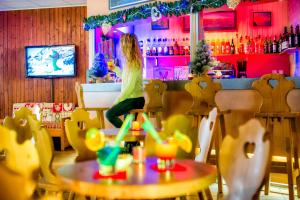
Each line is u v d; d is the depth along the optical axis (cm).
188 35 750
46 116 798
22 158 175
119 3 675
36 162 170
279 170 404
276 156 473
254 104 468
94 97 622
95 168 183
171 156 178
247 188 173
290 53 662
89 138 173
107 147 168
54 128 716
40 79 916
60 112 795
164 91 520
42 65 901
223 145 194
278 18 698
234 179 183
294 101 446
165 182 152
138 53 436
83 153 286
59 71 894
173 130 255
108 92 609
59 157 606
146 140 244
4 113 930
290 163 367
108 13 696
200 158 264
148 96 510
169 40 759
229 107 486
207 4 543
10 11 921
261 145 169
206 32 724
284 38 637
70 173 171
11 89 928
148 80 556
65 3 868
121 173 168
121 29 751
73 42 893
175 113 531
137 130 334
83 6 887
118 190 146
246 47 676
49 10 904
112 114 433
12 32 922
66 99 902
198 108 448
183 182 153
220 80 491
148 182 152
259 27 705
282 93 402
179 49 718
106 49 734
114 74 674
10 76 927
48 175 235
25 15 915
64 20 897
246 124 184
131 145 374
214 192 411
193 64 520
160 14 595
